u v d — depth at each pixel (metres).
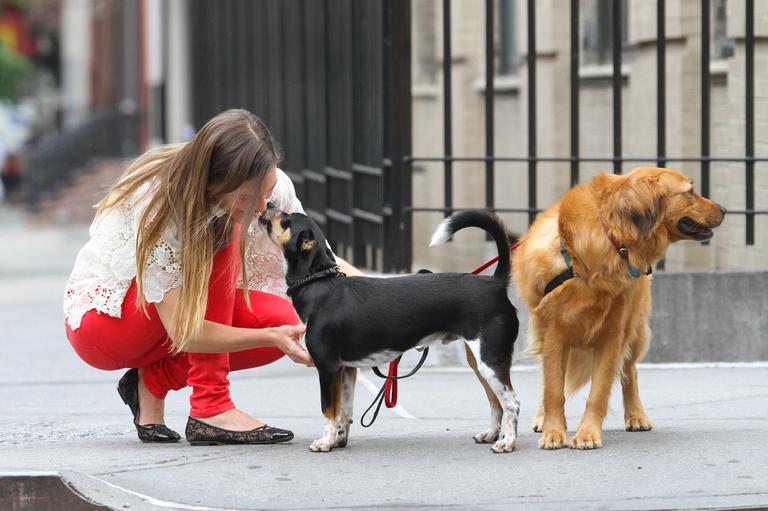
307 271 8.34
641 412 9.20
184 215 8.27
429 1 24.02
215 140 8.13
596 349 8.60
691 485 7.48
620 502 7.17
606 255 8.18
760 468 7.84
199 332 8.44
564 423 8.66
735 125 14.10
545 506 7.13
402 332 8.16
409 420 9.98
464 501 7.30
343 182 17.44
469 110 22.55
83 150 53.81
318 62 19.38
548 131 19.67
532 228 8.78
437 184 23.22
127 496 7.57
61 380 13.01
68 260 32.19
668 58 15.51
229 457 8.50
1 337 16.88
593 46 18.98
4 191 58.25
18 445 9.21
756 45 13.55
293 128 21.52
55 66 79.38
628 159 12.48
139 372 9.17
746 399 10.48
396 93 13.34
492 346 8.16
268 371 13.17
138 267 8.37
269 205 8.62
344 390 8.70
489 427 9.23
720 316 12.33
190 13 32.22
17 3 67.25
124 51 65.44
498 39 22.52
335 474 7.98
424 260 23.14
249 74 24.97
